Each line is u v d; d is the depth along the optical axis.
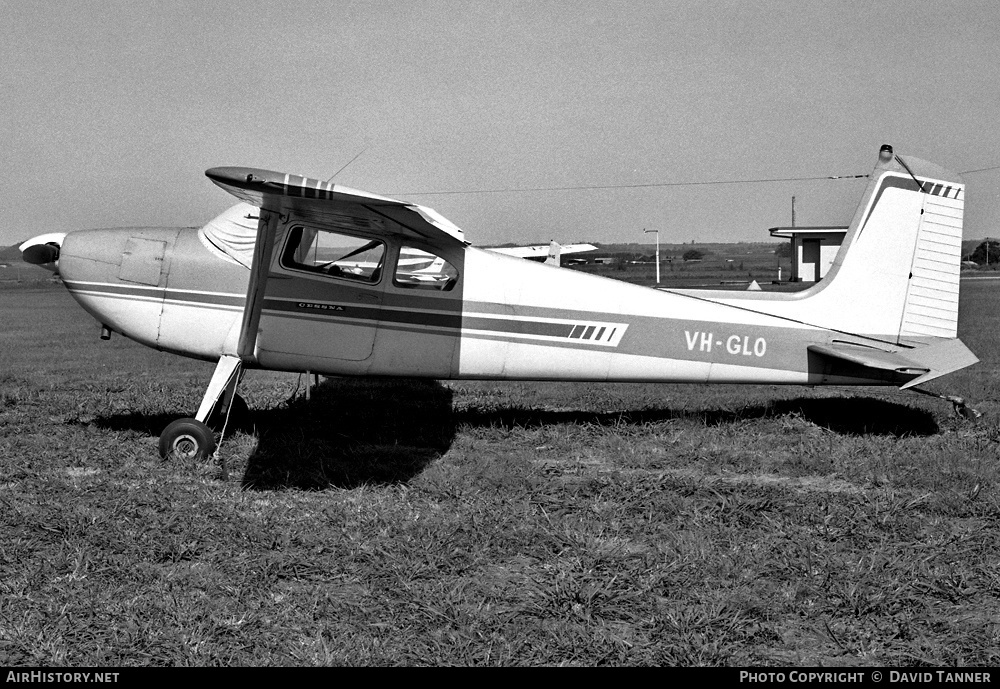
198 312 7.57
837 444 7.59
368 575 4.70
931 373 7.19
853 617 4.33
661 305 8.02
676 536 5.32
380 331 7.64
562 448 7.66
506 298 7.79
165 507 5.70
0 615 4.16
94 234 7.75
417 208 6.05
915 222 8.07
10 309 27.50
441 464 6.93
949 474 6.55
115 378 11.70
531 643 4.04
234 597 4.40
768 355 8.12
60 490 6.06
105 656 3.83
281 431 8.04
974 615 4.36
